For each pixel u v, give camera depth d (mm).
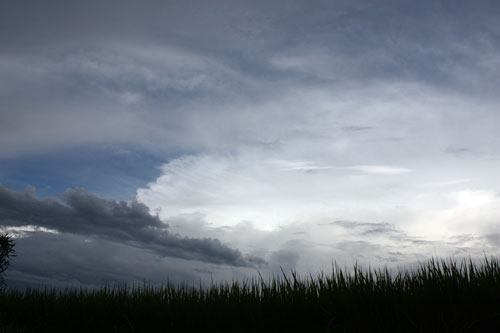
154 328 5906
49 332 6824
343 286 5102
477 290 4328
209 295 6293
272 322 5020
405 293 4609
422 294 4441
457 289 4422
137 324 6016
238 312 5484
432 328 4164
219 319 5469
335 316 4641
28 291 8461
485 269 4742
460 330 3965
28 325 7164
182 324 5734
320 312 4855
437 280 4641
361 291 4793
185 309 5902
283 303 5164
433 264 4910
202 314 5719
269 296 5516
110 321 6391
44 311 7305
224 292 6164
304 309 4902
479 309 4184
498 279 4422
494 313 4047
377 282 4938
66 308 6988
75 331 6684
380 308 4508
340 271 5359
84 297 7492
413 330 4254
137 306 6402
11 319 7281
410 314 4316
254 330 5000
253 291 5836
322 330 4656
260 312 5180
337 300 4863
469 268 4789
